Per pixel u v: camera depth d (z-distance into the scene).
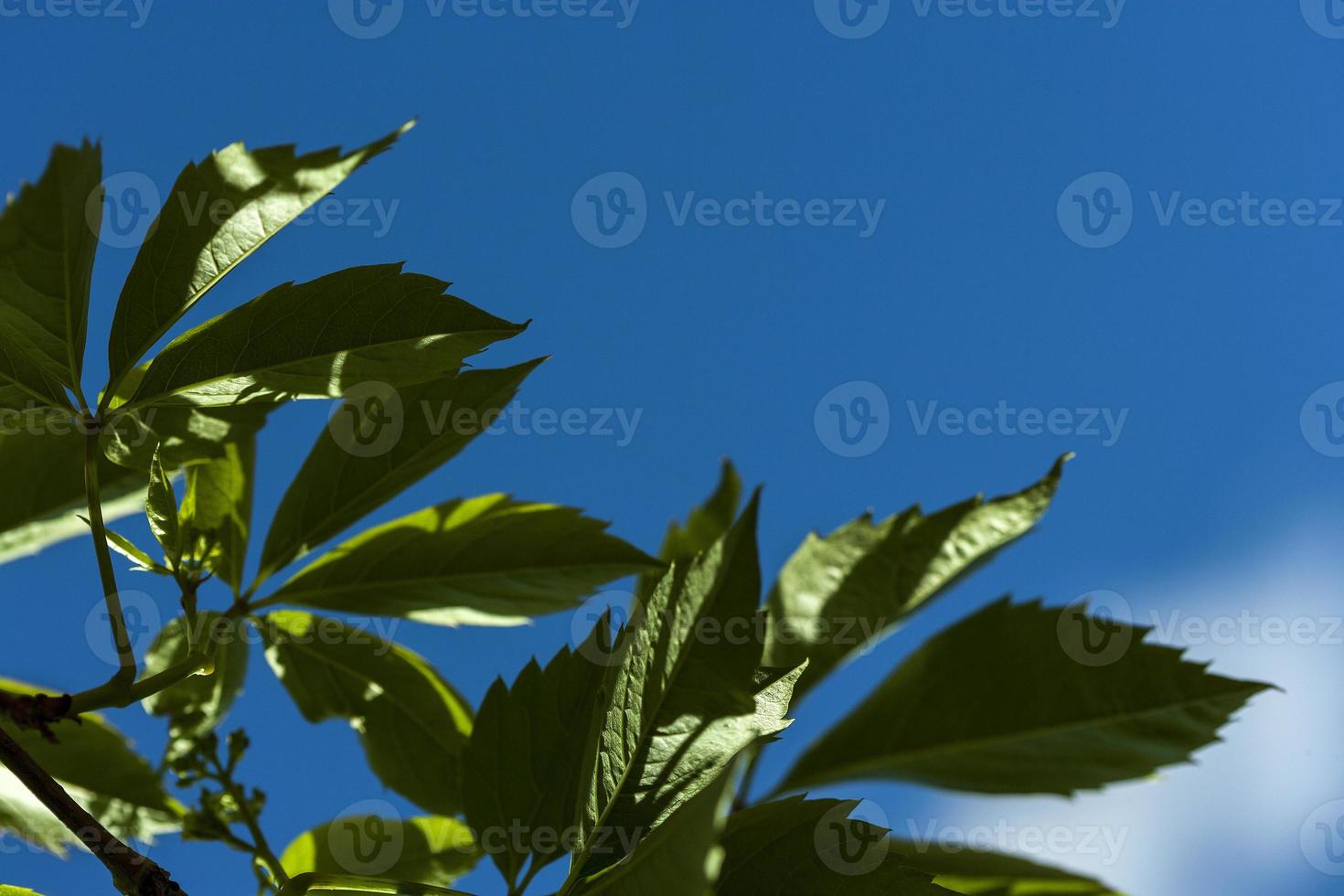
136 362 1.22
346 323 1.21
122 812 1.43
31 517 1.58
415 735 1.57
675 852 0.86
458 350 1.23
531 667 1.33
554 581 1.52
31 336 1.16
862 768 1.58
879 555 1.70
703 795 0.88
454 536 1.52
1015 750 1.53
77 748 1.46
